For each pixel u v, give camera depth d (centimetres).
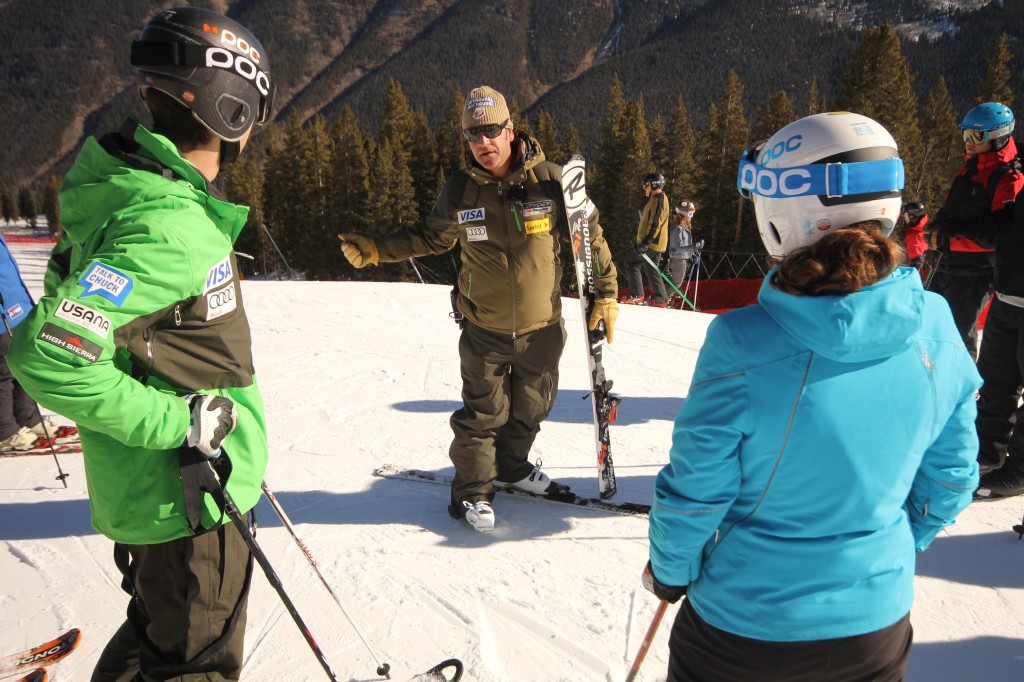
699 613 127
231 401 142
